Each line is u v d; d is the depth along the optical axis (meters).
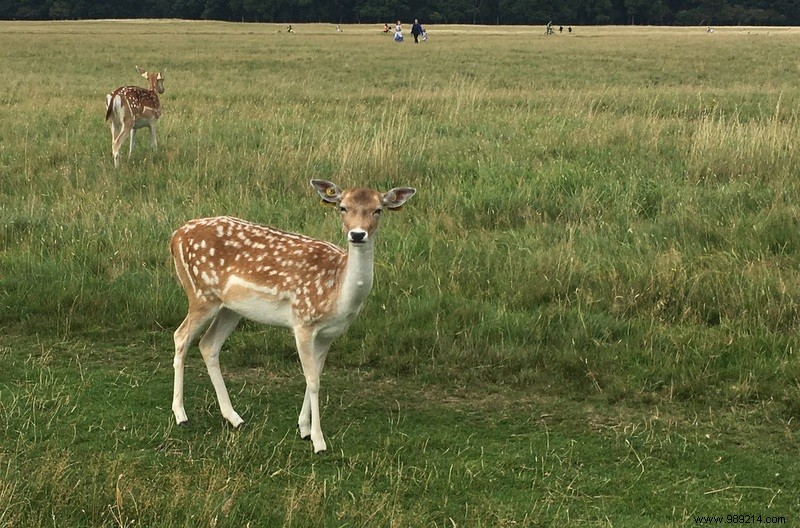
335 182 10.84
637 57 34.94
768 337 6.73
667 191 10.22
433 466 5.26
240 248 5.68
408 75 26.38
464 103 17.84
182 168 11.70
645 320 7.15
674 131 14.16
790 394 5.99
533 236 8.98
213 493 4.78
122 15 102.00
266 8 98.50
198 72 26.84
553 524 4.65
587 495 4.98
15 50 35.50
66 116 16.39
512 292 7.70
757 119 15.31
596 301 7.42
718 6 103.00
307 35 56.94
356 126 14.24
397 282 7.88
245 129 14.49
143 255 8.45
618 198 10.09
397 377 6.53
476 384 6.38
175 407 5.80
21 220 9.33
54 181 11.09
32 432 5.56
